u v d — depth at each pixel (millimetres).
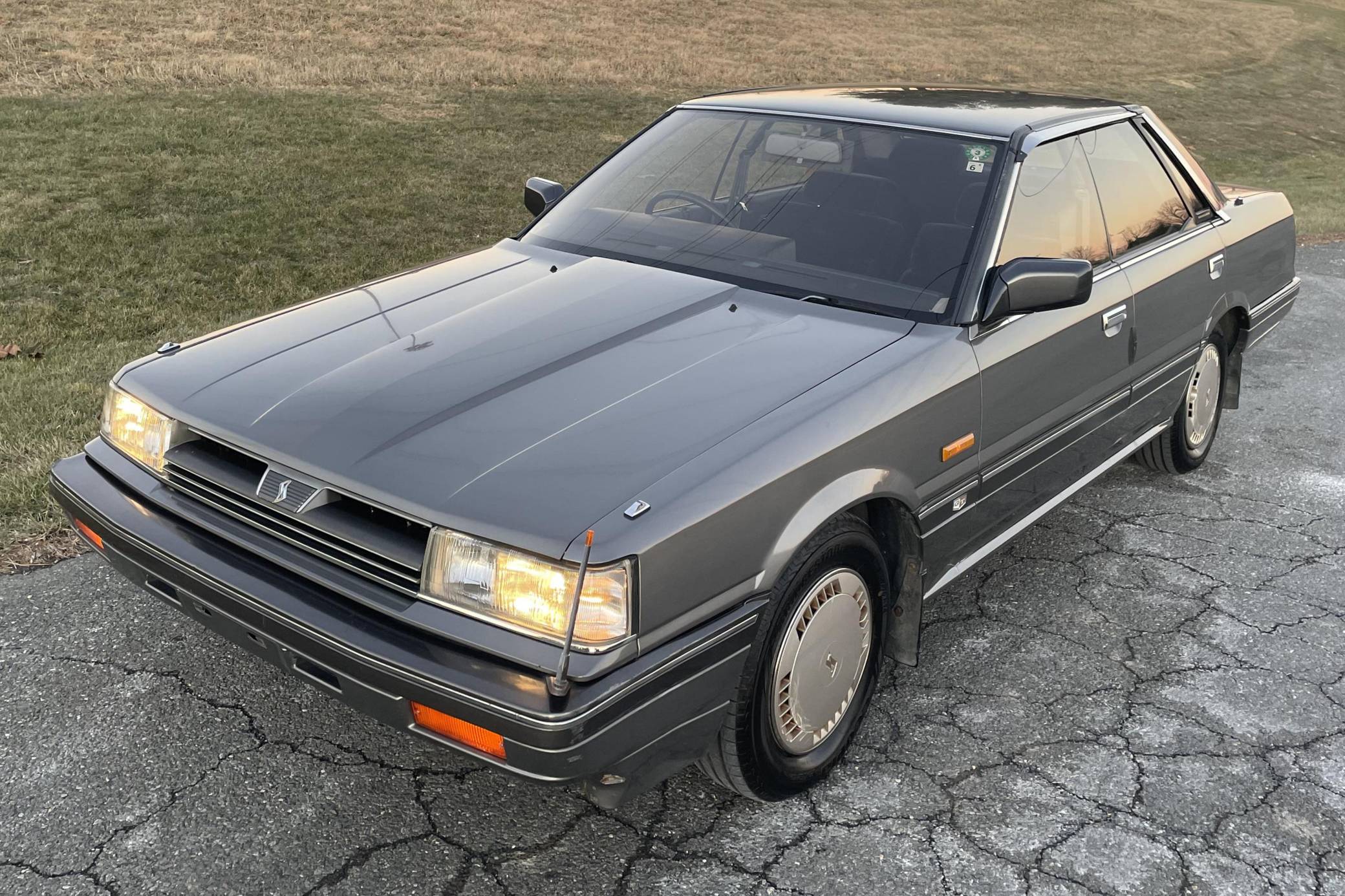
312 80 16453
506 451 2404
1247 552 4324
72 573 3754
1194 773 3016
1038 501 3664
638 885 2541
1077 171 3770
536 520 2207
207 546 2602
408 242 8750
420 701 2229
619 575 2178
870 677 3045
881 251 3309
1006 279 3086
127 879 2471
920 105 3809
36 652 3305
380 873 2529
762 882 2562
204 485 2670
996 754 3068
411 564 2297
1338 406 6074
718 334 2961
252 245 8398
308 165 11023
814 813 2809
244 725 3025
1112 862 2668
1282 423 5789
